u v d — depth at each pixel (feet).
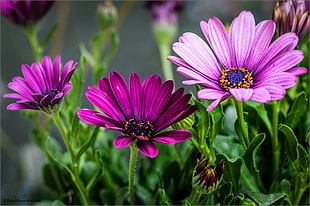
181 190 1.40
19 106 1.21
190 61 1.13
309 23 1.21
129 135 1.14
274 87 1.06
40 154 1.99
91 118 1.13
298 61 1.10
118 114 1.17
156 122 1.17
